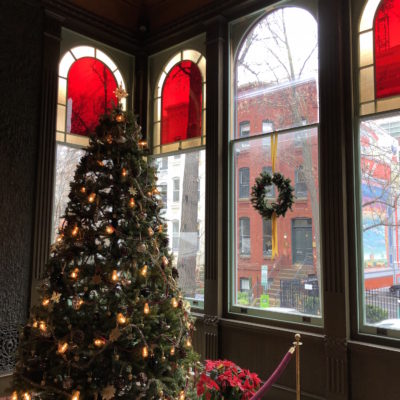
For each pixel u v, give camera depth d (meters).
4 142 3.82
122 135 2.35
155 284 2.28
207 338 4.09
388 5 3.34
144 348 2.02
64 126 4.40
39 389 2.09
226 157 4.24
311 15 3.78
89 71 4.70
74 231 2.17
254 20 4.23
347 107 3.43
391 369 3.03
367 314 3.22
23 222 3.91
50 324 2.07
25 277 3.89
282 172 3.81
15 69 3.96
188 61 4.74
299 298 3.60
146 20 5.07
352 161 3.37
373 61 3.38
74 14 4.45
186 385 2.30
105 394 1.93
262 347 3.75
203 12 4.49
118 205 2.23
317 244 3.51
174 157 4.74
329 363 3.28
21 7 4.05
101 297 2.13
